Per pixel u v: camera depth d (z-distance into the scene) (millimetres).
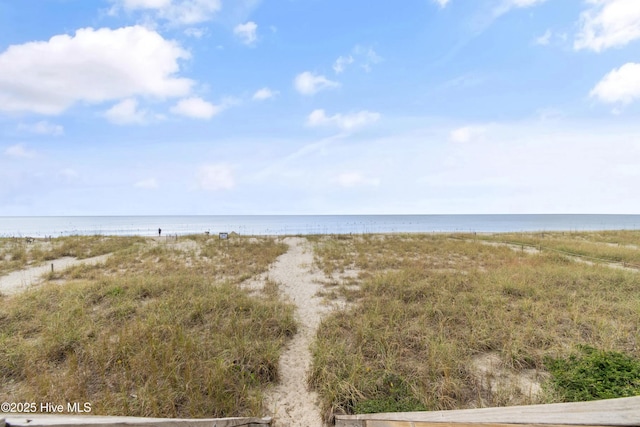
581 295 7258
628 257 12898
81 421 1383
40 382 3783
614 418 1346
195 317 6027
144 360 4281
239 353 4605
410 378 4094
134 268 11312
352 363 4395
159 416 3410
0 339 4848
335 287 9000
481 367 4477
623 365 3941
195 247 16422
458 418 2213
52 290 7453
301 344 5445
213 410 3539
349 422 3186
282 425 3516
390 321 5789
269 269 11594
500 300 6832
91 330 5250
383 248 16531
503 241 20359
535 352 4688
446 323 5789
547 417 1635
